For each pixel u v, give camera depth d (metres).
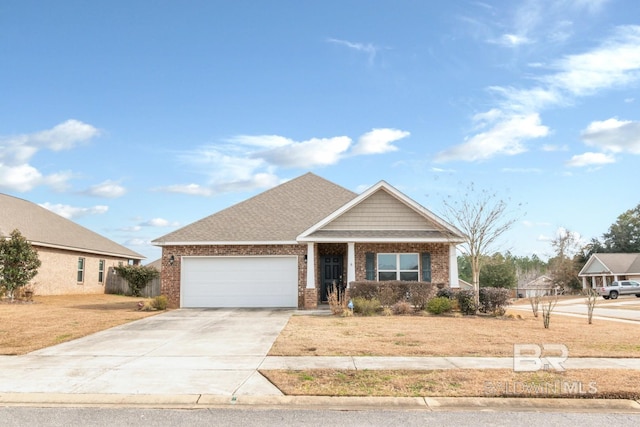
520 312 23.14
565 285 61.56
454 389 8.34
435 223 22.23
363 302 19.39
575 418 7.18
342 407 7.65
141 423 6.87
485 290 19.81
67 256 31.72
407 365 10.09
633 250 70.25
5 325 16.14
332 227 22.66
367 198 22.89
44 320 17.47
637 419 7.15
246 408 7.59
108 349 12.17
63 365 10.32
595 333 14.72
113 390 8.38
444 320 17.45
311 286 22.28
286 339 13.27
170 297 23.11
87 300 28.25
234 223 24.48
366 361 10.47
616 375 9.19
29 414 7.26
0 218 27.48
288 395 8.05
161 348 12.26
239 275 23.19
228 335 14.23
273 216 25.17
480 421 7.00
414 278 22.84
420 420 7.03
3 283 24.25
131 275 36.62
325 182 28.92
